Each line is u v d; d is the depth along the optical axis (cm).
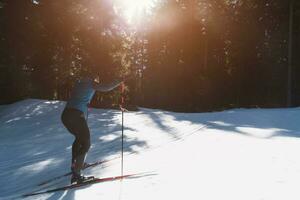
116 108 2448
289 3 3847
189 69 4369
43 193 617
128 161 836
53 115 1750
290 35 3778
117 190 604
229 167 751
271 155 870
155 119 1688
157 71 4716
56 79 2386
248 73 4228
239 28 4244
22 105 2045
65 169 800
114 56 2489
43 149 1027
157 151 956
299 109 2470
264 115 1983
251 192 570
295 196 545
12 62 2208
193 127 1446
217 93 4281
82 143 674
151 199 549
